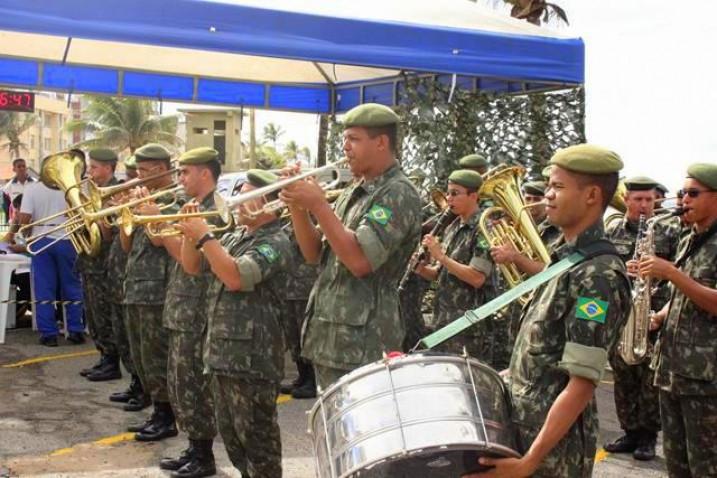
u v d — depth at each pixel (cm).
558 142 865
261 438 412
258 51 675
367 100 1059
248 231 418
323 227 323
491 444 237
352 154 345
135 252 548
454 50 753
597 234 261
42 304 844
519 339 271
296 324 677
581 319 247
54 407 627
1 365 759
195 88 1041
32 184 841
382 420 237
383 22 721
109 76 990
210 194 483
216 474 488
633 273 420
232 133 1303
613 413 662
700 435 387
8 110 941
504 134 868
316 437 264
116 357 722
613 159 259
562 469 259
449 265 539
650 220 449
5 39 902
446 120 843
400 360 245
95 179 670
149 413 621
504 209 520
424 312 841
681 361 389
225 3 659
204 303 470
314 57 696
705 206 398
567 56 802
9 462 498
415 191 347
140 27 632
